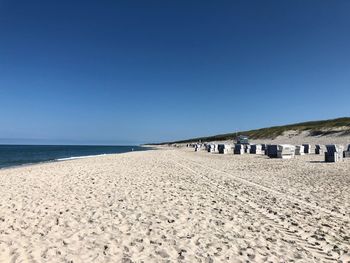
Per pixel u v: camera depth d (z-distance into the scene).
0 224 7.58
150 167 22.62
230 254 5.73
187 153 48.94
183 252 5.82
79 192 11.83
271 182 14.27
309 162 24.61
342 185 13.04
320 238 6.62
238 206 9.48
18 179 15.97
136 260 5.46
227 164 24.53
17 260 5.42
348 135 58.81
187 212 8.72
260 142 75.81
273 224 7.63
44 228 7.26
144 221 7.83
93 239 6.52
